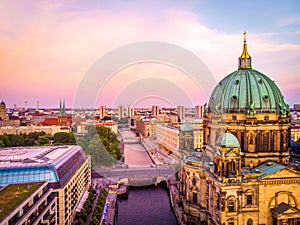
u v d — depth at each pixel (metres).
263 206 88.38
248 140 99.75
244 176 89.38
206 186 101.44
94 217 101.12
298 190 89.69
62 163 110.44
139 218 113.69
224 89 108.19
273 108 101.62
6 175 96.25
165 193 143.25
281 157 100.69
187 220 106.00
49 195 94.06
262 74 109.44
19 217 70.00
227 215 85.94
